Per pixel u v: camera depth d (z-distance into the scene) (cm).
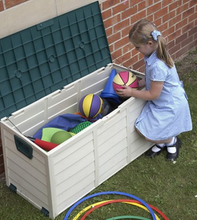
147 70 315
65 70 346
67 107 351
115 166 335
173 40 479
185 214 304
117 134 322
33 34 318
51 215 299
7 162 317
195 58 507
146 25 301
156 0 425
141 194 321
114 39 393
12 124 309
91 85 362
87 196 316
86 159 304
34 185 301
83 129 311
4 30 304
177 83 324
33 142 293
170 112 325
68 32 341
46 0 322
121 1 383
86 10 350
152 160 353
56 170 283
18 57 312
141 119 334
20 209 311
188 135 379
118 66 369
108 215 303
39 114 328
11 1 300
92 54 362
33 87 326
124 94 325
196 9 495
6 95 310
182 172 340
